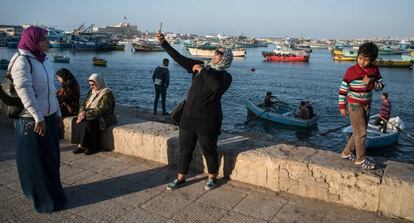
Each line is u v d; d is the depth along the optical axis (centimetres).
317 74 5488
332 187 414
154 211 397
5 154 565
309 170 424
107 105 577
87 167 522
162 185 463
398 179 382
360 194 400
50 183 390
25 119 368
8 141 629
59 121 405
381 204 392
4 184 457
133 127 582
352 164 424
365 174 396
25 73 348
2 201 413
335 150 1669
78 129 573
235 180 477
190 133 441
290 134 1927
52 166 391
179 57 461
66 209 399
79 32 13025
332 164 423
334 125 2170
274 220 381
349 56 9000
